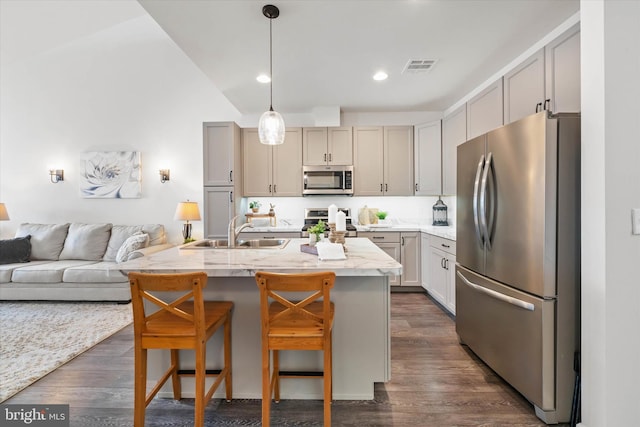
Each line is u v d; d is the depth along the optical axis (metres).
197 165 4.77
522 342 1.85
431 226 4.40
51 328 3.02
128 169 4.75
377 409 1.84
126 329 3.01
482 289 2.18
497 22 2.30
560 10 2.15
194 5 2.10
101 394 1.99
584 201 1.59
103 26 4.68
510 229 1.93
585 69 1.57
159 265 1.77
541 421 1.74
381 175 4.45
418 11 2.17
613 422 1.50
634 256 1.49
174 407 1.88
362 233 4.14
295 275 1.48
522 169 1.82
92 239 4.29
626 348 1.49
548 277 1.69
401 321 3.22
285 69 3.10
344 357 1.93
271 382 1.73
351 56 2.83
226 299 1.96
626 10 1.47
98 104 4.79
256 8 2.13
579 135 1.67
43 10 4.14
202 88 4.75
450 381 2.13
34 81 4.79
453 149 3.90
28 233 4.34
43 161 4.80
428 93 3.78
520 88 2.68
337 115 4.41
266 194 4.47
